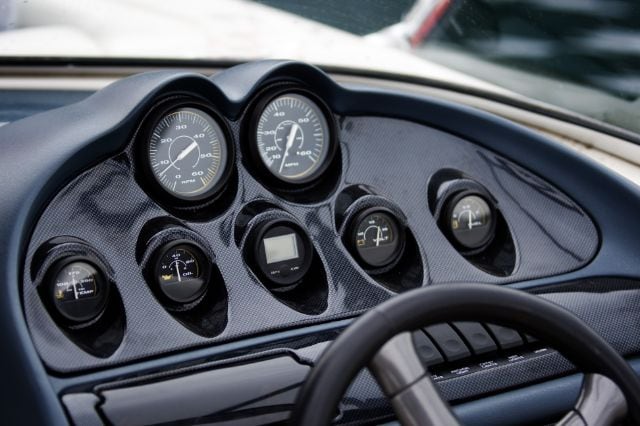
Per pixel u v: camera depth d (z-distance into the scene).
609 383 0.78
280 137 1.08
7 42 1.16
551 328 0.77
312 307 1.05
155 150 1.02
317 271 1.08
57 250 0.94
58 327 0.94
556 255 1.16
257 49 1.25
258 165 1.07
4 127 1.01
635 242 1.15
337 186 1.11
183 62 1.21
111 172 1.00
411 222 1.12
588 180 1.16
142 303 0.98
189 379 0.94
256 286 1.04
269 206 1.07
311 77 1.09
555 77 1.39
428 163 1.15
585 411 0.78
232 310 1.02
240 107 1.06
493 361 1.03
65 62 1.16
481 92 1.29
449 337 1.03
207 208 1.04
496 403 1.02
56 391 0.90
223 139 1.05
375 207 1.10
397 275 1.11
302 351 0.99
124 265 0.98
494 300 0.76
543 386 1.04
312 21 1.35
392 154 1.14
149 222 1.01
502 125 1.16
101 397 0.90
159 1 1.25
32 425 0.89
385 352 0.73
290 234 1.06
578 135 1.29
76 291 0.95
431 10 1.39
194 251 1.01
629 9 1.41
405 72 1.29
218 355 0.98
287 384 0.96
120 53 1.18
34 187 0.93
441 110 1.15
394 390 0.73
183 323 0.99
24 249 0.93
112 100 1.01
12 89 1.14
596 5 1.42
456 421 0.73
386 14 1.39
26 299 0.93
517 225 1.16
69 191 0.97
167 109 1.01
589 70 1.40
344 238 1.09
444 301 0.74
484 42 1.42
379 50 1.33
